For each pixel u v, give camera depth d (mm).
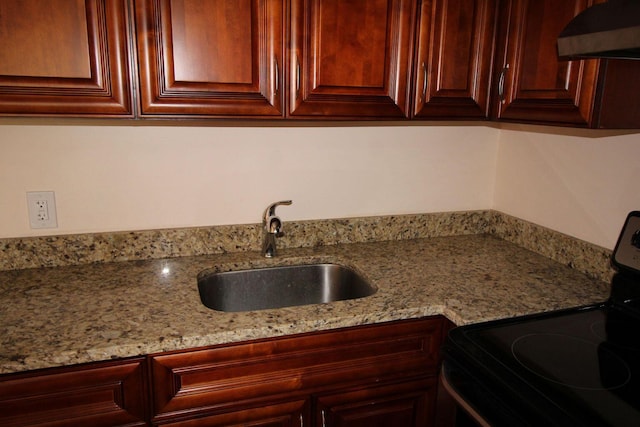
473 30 1395
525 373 963
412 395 1316
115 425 1070
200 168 1570
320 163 1696
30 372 984
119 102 1155
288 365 1174
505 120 1423
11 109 1086
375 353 1244
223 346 1102
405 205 1843
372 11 1291
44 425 1020
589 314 1229
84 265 1492
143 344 1025
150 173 1524
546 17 1248
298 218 1721
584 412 846
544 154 1670
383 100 1360
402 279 1427
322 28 1258
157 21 1140
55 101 1110
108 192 1498
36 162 1412
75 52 1101
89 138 1444
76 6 1079
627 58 1093
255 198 1651
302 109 1294
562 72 1211
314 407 1227
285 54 1247
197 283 1381
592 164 1483
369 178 1769
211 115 1229
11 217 1424
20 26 1057
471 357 1034
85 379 1022
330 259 1640
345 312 1190
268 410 1182
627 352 1053
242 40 1207
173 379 1087
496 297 1314
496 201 1938
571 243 1553
